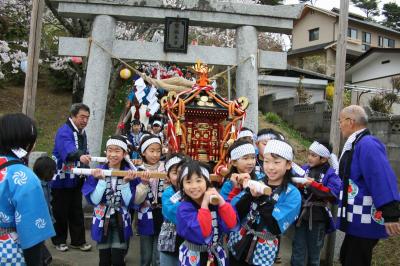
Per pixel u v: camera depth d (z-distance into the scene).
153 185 4.25
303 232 4.29
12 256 2.37
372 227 3.50
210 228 2.80
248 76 6.53
